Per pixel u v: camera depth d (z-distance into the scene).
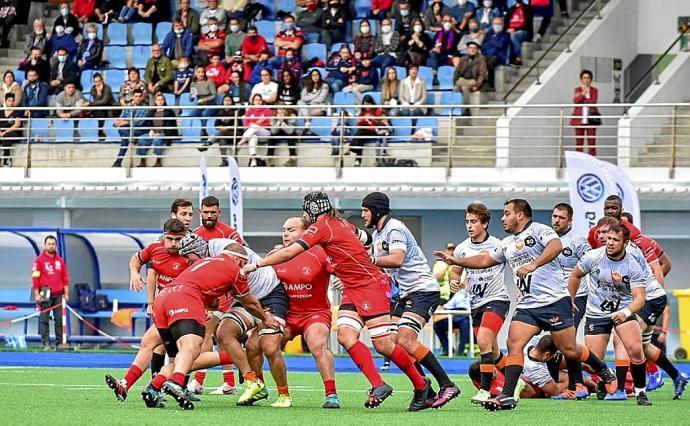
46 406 35.34
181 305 33.78
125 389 35.53
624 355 40.91
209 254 34.72
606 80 87.56
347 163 77.44
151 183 75.69
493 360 37.22
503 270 37.66
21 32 94.69
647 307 41.16
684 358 70.38
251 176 75.56
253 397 36.62
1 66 91.25
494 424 31.22
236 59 82.81
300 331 36.62
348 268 34.34
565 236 42.16
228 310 36.94
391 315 36.31
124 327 73.38
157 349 37.69
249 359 36.94
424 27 84.94
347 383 49.09
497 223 74.12
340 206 74.94
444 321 69.56
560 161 72.94
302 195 74.69
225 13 88.56
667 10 89.81
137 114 80.44
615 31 88.44
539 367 41.41
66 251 73.06
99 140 78.81
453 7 86.31
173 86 83.75
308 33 87.19
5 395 39.88
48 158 81.69
